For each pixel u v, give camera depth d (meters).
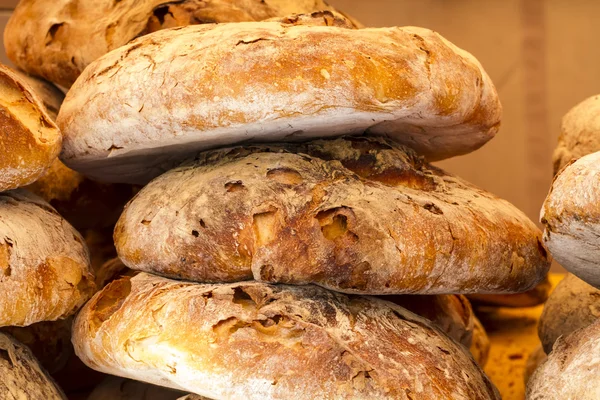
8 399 0.84
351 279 0.80
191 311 0.80
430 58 0.81
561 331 1.00
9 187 0.85
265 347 0.78
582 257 0.81
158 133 0.82
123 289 0.89
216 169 0.85
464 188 0.92
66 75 1.04
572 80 1.58
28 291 0.83
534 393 0.79
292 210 0.81
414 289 0.82
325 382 0.76
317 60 0.78
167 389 0.96
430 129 0.88
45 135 0.86
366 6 1.58
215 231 0.82
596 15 1.55
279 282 0.81
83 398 1.05
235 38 0.80
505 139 1.63
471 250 0.83
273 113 0.78
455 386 0.80
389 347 0.80
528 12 1.56
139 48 0.85
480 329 1.13
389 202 0.82
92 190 1.08
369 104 0.78
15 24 1.07
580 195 0.74
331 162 0.85
